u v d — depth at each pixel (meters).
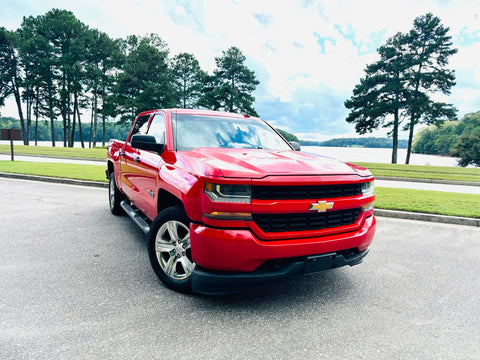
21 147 33.88
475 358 2.18
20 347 2.12
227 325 2.49
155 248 3.16
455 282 3.51
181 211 2.90
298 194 2.57
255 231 2.44
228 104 55.12
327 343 2.30
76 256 3.90
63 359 2.01
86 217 5.88
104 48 54.78
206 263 2.48
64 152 27.05
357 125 41.16
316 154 3.65
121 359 2.03
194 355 2.10
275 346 2.23
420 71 37.47
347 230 2.83
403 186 13.12
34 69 53.06
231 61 55.69
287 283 3.38
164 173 3.12
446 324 2.63
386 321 2.64
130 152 4.68
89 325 2.42
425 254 4.46
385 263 4.07
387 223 6.35
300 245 2.53
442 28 36.81
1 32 54.53
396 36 38.50
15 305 2.68
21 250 4.06
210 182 2.45
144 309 2.69
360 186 2.94
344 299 3.03
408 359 2.14
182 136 3.61
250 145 3.86
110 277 3.33
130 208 4.89
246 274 2.47
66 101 55.19
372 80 38.69
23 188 9.08
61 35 52.47
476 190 12.62
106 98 52.22
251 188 2.44
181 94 60.94
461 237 5.38
